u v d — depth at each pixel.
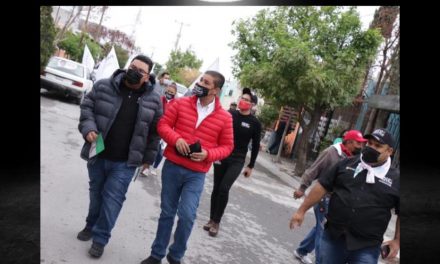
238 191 6.55
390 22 7.95
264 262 3.73
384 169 2.49
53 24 10.46
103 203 2.97
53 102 9.77
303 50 7.26
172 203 3.04
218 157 3.06
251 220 5.05
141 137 3.02
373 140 2.46
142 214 4.12
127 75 2.91
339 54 7.68
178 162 2.99
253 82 8.25
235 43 8.80
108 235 2.98
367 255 2.49
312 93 7.67
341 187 2.57
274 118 12.80
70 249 2.96
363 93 8.64
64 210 3.56
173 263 3.03
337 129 9.46
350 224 2.49
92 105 3.01
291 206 6.42
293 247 4.36
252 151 4.22
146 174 5.70
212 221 4.10
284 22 8.09
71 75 10.14
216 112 3.11
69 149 5.89
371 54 7.72
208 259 3.48
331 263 2.62
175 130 3.10
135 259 3.10
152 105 3.04
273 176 8.91
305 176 3.39
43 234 3.05
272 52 8.38
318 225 3.36
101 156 3.00
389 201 2.48
